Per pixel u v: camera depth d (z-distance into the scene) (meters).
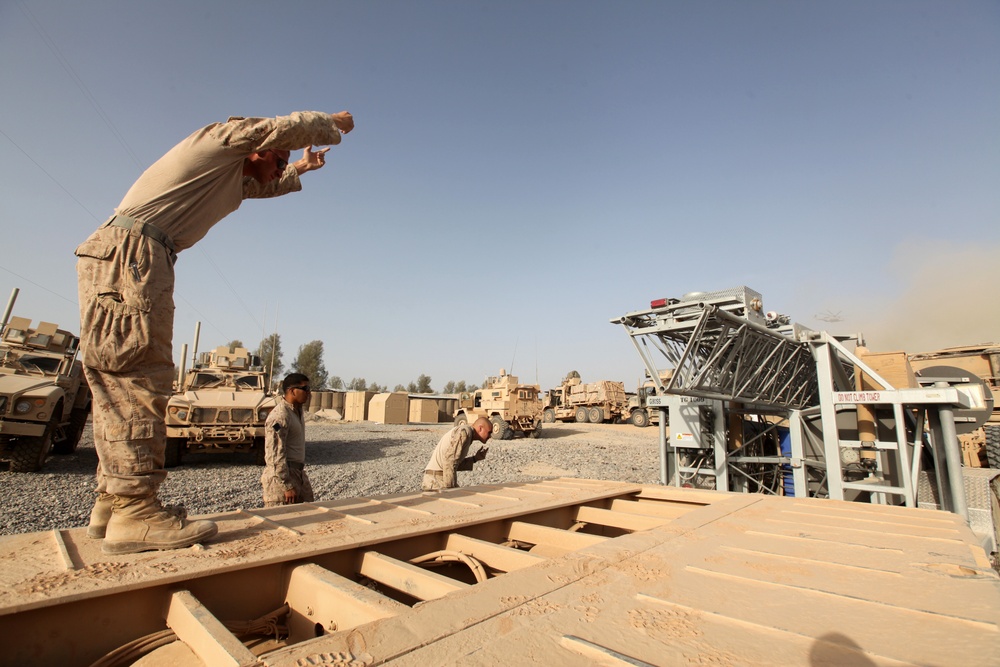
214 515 2.57
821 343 5.99
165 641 1.55
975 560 1.93
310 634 1.73
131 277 1.95
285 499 3.73
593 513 3.29
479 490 3.72
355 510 2.75
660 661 1.08
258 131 2.21
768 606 1.43
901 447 5.17
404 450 16.44
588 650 1.12
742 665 1.07
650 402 7.52
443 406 40.28
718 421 6.84
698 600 1.47
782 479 7.59
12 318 10.95
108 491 1.85
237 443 11.39
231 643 1.19
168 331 2.08
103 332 1.89
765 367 6.41
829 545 2.15
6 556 1.80
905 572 1.76
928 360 14.13
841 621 1.33
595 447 18.69
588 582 1.61
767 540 2.23
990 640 1.21
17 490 7.86
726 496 3.77
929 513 3.00
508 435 21.83
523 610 1.37
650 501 3.83
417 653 1.11
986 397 4.98
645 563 1.83
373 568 2.02
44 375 10.58
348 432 24.25
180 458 11.55
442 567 2.53
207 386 12.64
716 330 5.82
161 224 2.08
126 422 1.92
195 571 1.66
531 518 3.01
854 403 5.54
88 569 1.66
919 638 1.22
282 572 1.96
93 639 1.52
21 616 1.40
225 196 2.33
